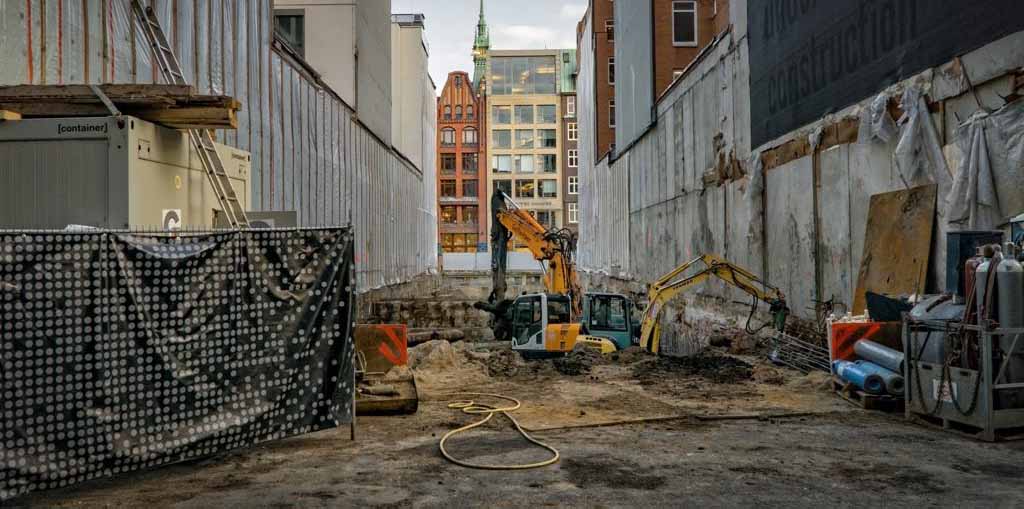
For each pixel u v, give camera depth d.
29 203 6.69
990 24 10.17
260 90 17.50
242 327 6.43
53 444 5.28
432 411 9.42
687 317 26.52
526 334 19.80
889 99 12.64
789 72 17.25
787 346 14.30
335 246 7.20
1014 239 8.82
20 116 6.92
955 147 11.00
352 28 30.20
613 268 46.47
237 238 6.43
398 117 57.03
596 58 55.09
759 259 19.38
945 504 5.45
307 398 6.95
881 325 10.59
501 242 27.27
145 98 6.82
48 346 5.29
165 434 5.88
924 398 8.55
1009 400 7.76
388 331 10.29
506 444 7.51
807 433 8.10
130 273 5.73
